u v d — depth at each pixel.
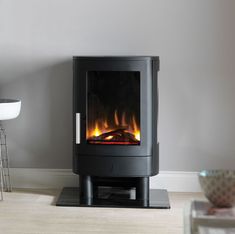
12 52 4.95
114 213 4.32
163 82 4.89
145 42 4.87
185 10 4.83
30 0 4.90
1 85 4.98
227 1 4.81
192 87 4.89
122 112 4.55
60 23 4.90
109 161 4.52
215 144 4.93
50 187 5.01
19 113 4.98
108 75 4.54
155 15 4.84
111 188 4.92
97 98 4.55
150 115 4.52
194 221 2.62
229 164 4.93
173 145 4.94
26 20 4.91
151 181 4.97
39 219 4.17
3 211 4.36
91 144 4.53
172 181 4.96
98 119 4.56
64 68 4.94
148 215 4.29
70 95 4.96
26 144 5.02
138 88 4.53
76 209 4.41
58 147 5.00
